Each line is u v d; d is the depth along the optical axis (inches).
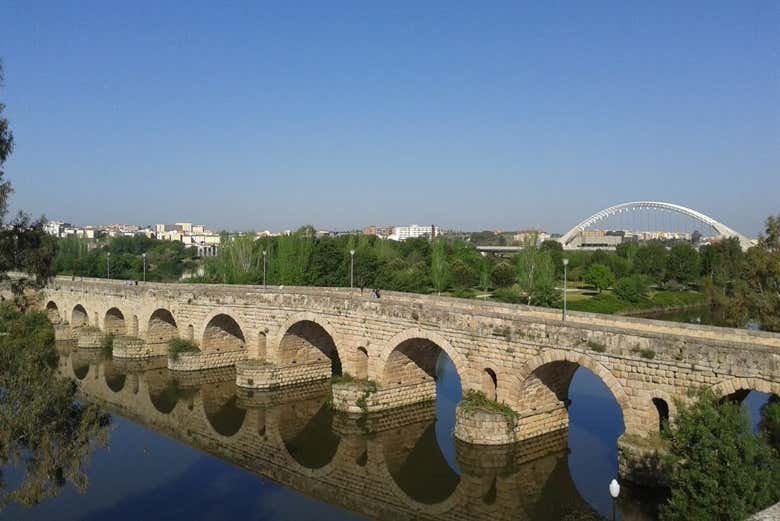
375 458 1561.3
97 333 2866.6
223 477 1464.1
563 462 1438.2
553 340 1346.0
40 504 1305.4
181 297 2458.2
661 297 4387.3
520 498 1307.8
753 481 814.5
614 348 1237.7
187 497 1344.7
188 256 6820.9
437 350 1882.4
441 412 1847.9
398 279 3548.2
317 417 1854.1
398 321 1705.2
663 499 1140.5
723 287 3700.8
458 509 1273.4
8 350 824.9
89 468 1520.7
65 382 853.8
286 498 1339.8
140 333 2662.4
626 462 1180.5
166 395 2160.4
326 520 1226.0
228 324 2433.6
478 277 4227.4
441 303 1947.6
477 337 1507.1
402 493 1371.8
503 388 1461.6
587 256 5669.3
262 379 2112.5
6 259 829.2
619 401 1232.2
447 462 1503.4
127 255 5231.3
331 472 1496.1
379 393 1766.7
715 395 1061.8
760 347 1045.2
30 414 765.9
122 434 1781.5
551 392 1526.8
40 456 780.6
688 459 887.7
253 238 3833.7
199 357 2393.0
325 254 3442.4
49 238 871.7
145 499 1334.9
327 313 1925.4
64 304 3097.9
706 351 1106.7
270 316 2132.1
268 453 1626.5
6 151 794.8
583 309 3762.3
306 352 2203.5
